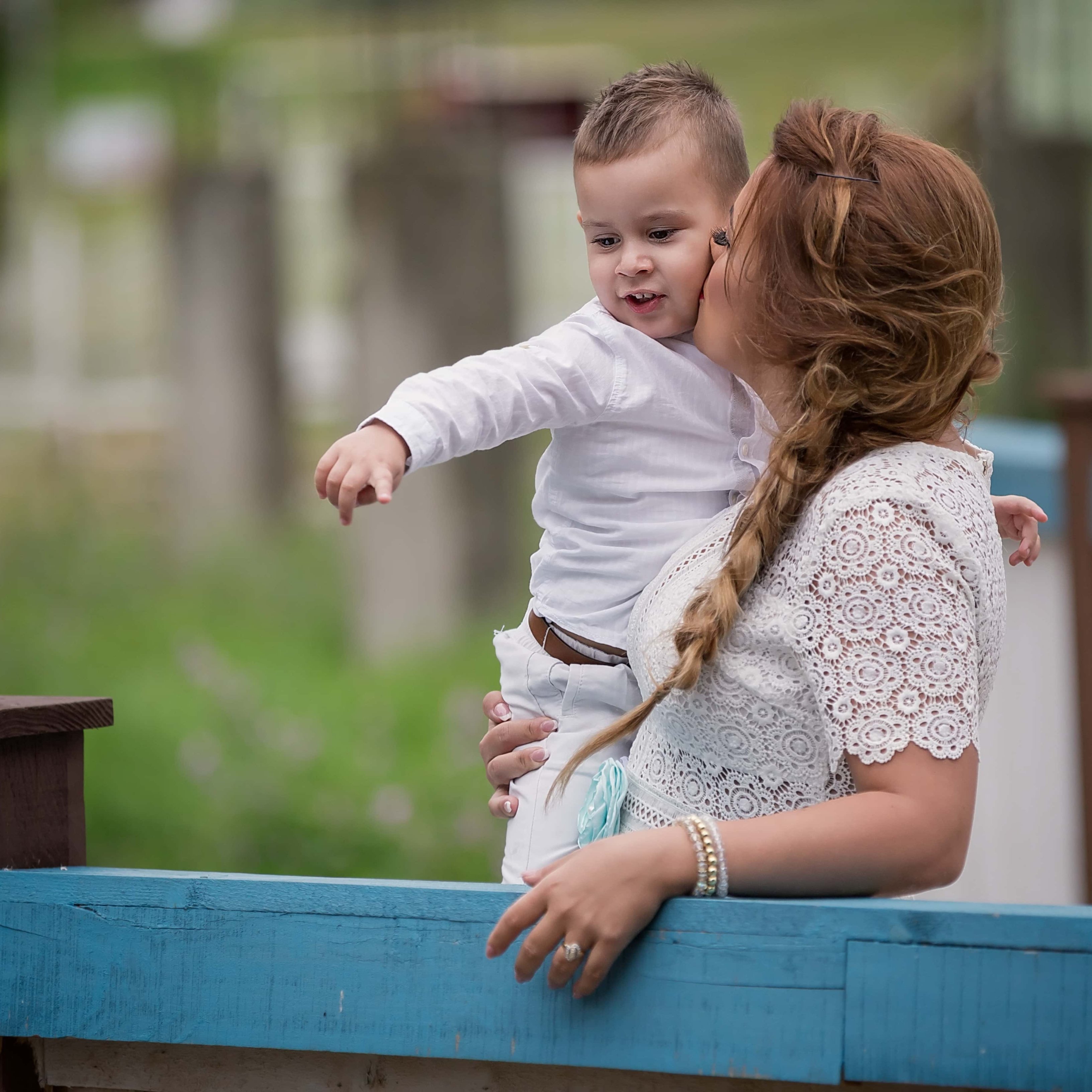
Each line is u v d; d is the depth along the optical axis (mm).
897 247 4773
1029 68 27281
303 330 45312
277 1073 4887
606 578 6098
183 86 40375
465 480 23188
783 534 4809
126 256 45875
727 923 4355
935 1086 4285
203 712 19141
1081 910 4242
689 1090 4539
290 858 15336
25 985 4910
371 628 23016
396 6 25703
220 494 28562
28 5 40750
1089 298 25984
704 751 5031
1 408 39906
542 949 4305
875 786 4438
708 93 6348
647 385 5926
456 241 23516
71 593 25859
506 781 6352
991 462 5258
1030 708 11438
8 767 5039
